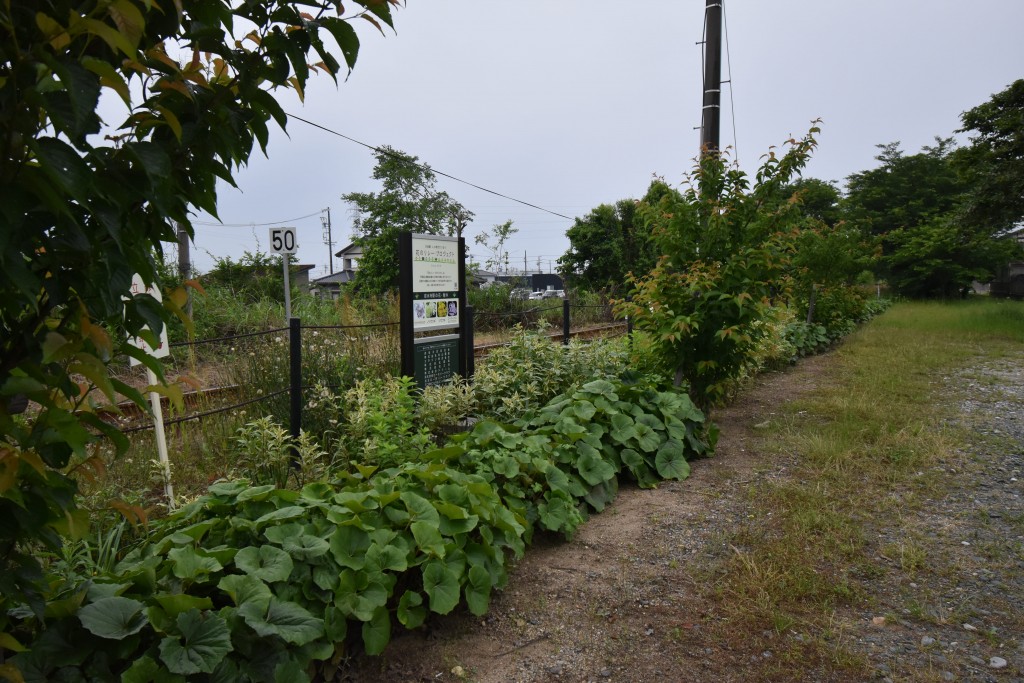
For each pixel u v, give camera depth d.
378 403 4.79
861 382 8.57
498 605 3.16
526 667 2.70
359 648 2.73
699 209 6.69
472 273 17.31
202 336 9.92
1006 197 17.61
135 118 1.41
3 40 1.19
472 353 6.75
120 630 1.92
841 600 3.16
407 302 5.93
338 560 2.58
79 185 1.16
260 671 2.15
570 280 23.23
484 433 4.12
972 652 2.72
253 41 1.63
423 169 26.11
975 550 3.63
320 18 1.61
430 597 2.75
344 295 11.58
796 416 6.81
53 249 1.31
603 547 3.80
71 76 1.15
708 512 4.26
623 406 5.20
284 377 6.11
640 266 20.91
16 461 1.32
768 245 6.25
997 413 6.70
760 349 8.85
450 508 3.03
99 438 1.72
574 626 3.00
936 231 34.09
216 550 2.37
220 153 1.59
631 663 2.72
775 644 2.82
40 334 1.38
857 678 2.57
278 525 2.62
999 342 13.18
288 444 4.39
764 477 4.88
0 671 1.45
